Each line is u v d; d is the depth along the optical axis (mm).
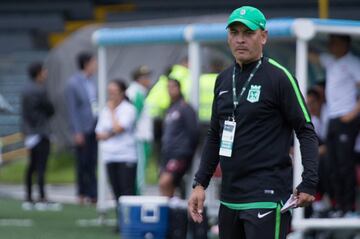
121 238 22094
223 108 12945
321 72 26578
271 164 12711
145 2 55219
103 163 27359
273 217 12656
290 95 12641
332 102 23453
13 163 43344
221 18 36812
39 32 56219
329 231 24234
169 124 24781
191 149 24578
